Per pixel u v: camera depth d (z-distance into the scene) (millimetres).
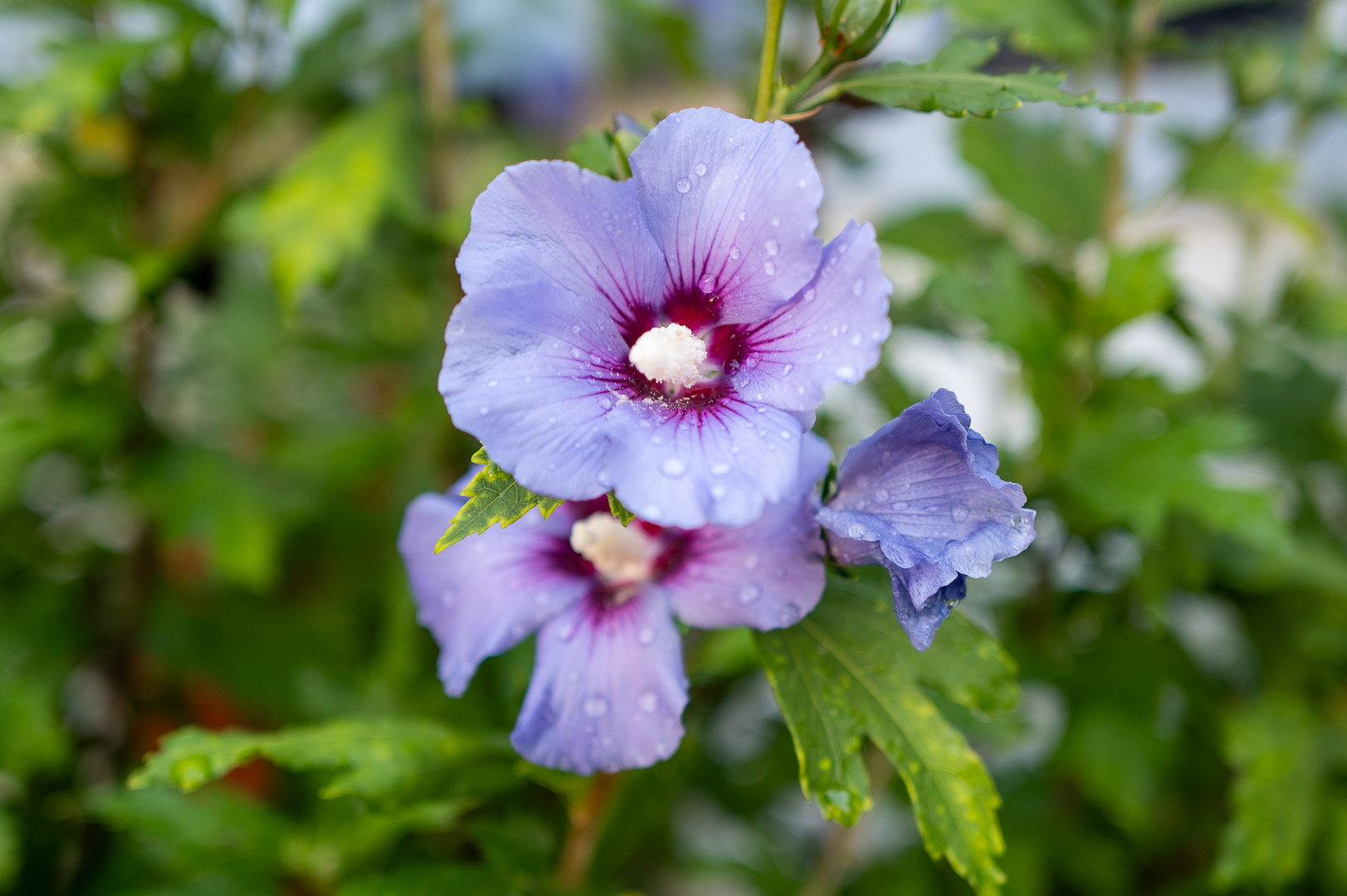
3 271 628
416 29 634
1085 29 514
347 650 650
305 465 661
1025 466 497
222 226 561
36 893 537
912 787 359
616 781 410
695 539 371
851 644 371
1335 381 612
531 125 901
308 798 511
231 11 563
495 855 429
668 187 340
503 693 491
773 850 619
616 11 730
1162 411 518
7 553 627
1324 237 667
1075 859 544
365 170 534
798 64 652
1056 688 523
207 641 631
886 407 524
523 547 390
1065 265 569
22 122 505
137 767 640
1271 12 797
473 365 324
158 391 704
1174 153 669
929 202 678
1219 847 540
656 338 337
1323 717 545
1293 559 515
